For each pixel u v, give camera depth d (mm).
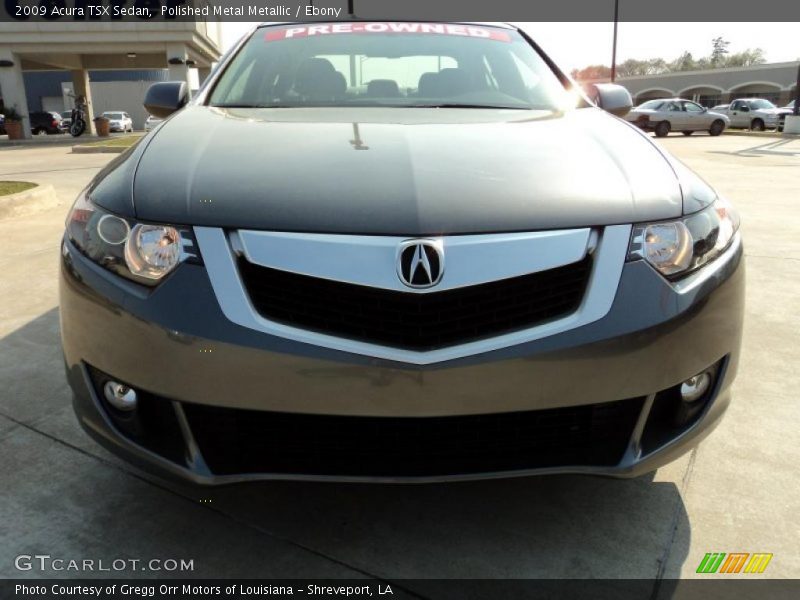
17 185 7523
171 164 1804
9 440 2357
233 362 1531
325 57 2836
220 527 1921
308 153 1833
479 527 1926
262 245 1558
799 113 24594
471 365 1521
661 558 1805
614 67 29812
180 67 23094
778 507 2014
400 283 1523
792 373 2938
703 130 24531
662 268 1646
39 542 1854
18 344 3209
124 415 1730
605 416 1665
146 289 1605
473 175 1709
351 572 1756
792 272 4508
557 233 1587
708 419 1774
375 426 1593
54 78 50531
